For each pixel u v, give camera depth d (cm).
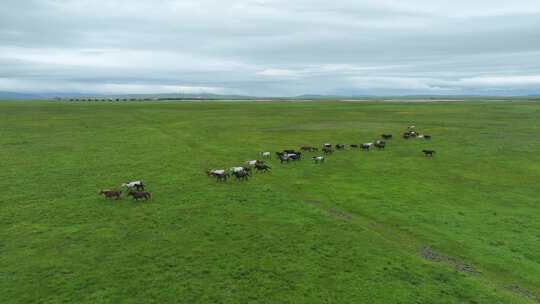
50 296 2012
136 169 4547
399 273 2298
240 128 8175
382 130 7869
